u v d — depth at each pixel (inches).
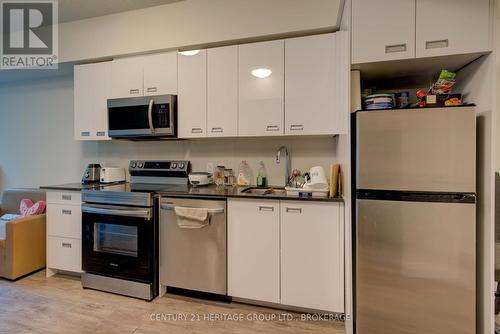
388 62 64.9
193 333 70.4
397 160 61.3
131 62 101.9
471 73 65.5
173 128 97.0
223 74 92.1
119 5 97.0
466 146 58.3
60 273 105.5
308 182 84.7
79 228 97.3
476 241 62.6
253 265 80.0
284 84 86.2
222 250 81.7
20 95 138.8
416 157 60.4
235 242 81.2
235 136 92.0
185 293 90.9
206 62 93.8
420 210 60.6
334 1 80.5
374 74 73.7
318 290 75.5
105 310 80.2
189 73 95.7
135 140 114.7
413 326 62.1
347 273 69.7
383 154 62.0
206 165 109.6
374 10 64.2
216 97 93.0
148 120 98.1
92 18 105.3
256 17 87.2
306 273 76.2
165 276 87.4
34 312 78.7
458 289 59.8
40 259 106.5
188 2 94.3
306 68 84.1
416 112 60.1
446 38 60.6
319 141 97.3
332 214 74.0
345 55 72.6
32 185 138.2
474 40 59.4
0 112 142.6
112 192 89.7
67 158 131.6
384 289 63.2
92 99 107.5
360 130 63.4
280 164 101.0
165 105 96.1
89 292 91.0
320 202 74.7
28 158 138.5
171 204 85.9
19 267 99.1
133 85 101.8
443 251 60.1
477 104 63.2
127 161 121.6
